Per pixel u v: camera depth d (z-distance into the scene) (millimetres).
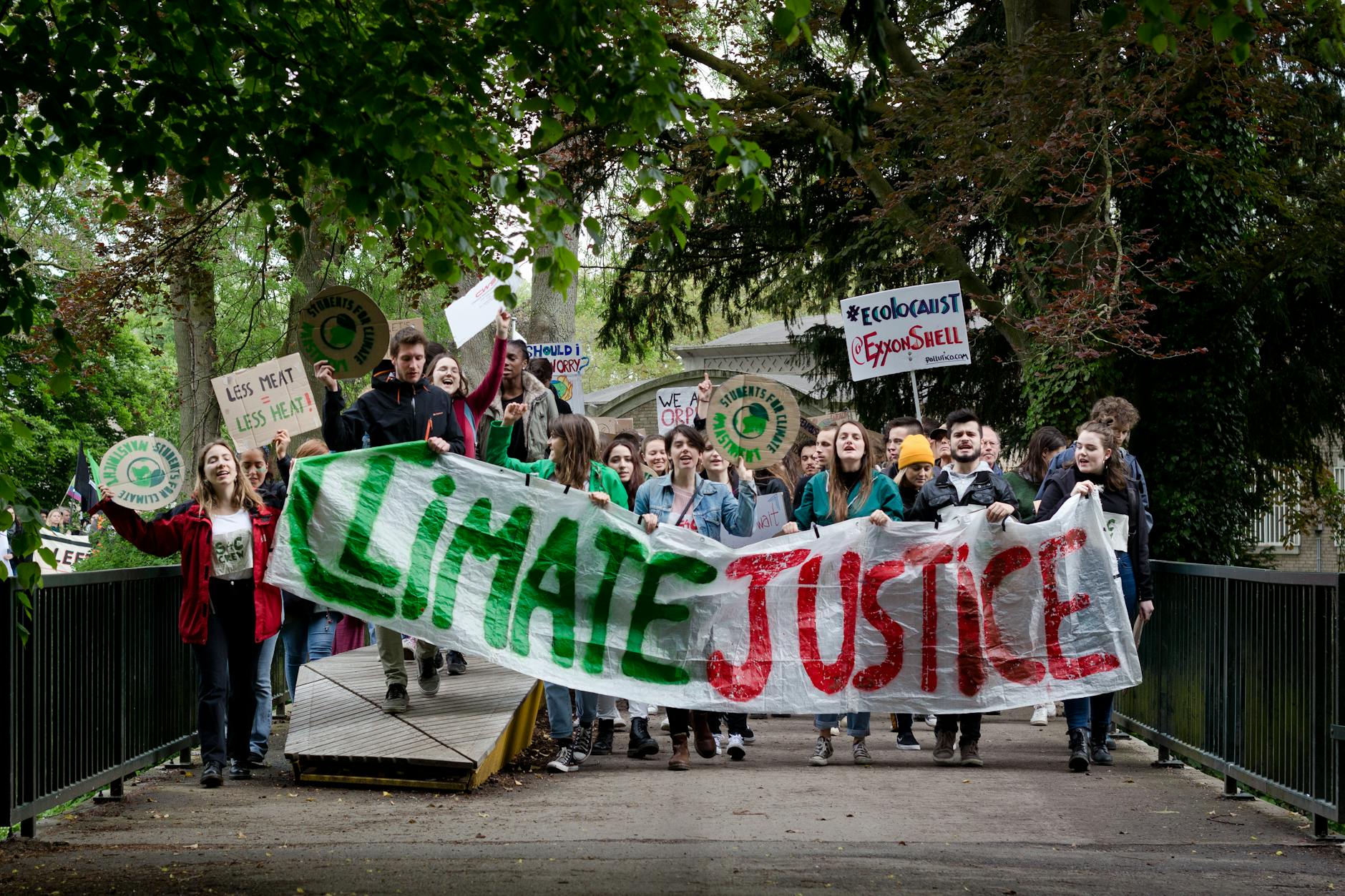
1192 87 15242
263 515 7758
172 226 18062
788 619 8211
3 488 5250
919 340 11820
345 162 5625
